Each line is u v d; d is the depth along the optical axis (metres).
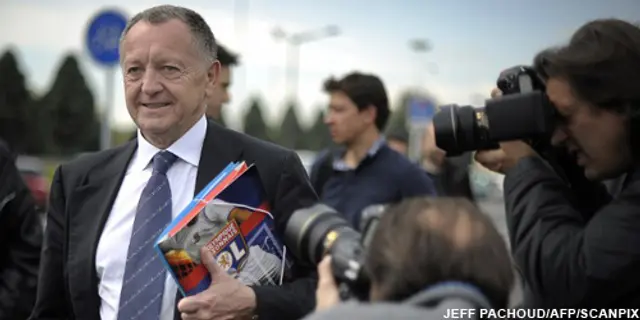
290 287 2.20
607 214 1.79
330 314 1.39
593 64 1.79
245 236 2.07
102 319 2.27
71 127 53.31
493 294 1.37
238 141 2.40
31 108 52.06
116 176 2.38
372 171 4.11
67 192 2.42
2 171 2.90
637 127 1.81
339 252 1.55
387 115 4.25
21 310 2.88
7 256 2.91
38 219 3.00
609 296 1.77
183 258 1.97
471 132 2.00
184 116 2.28
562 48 1.87
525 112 1.88
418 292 1.37
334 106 4.20
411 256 1.38
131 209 2.31
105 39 7.53
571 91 1.84
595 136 1.84
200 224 1.99
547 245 1.81
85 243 2.32
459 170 4.38
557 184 1.90
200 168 2.31
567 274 1.78
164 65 2.24
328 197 4.21
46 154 52.09
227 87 3.91
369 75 4.21
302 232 1.73
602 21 1.86
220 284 2.01
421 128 17.11
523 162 1.95
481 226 1.41
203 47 2.32
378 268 1.41
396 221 1.44
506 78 2.00
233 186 2.06
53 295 2.42
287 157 2.40
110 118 7.88
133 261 2.21
